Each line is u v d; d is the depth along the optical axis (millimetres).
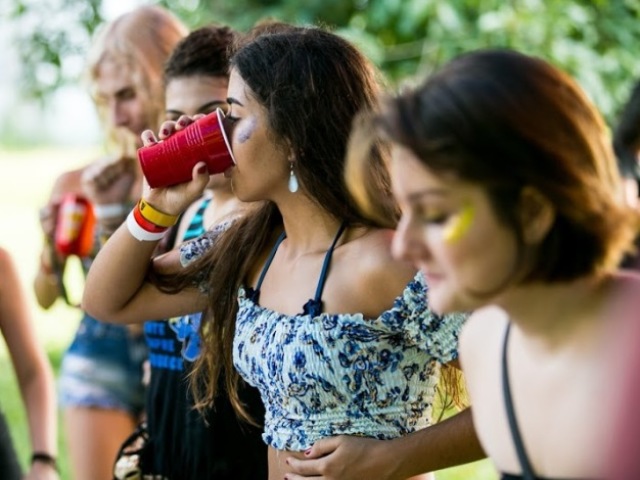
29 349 4008
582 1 8539
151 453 3996
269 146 3139
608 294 2230
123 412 5094
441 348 3031
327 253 3139
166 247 4246
